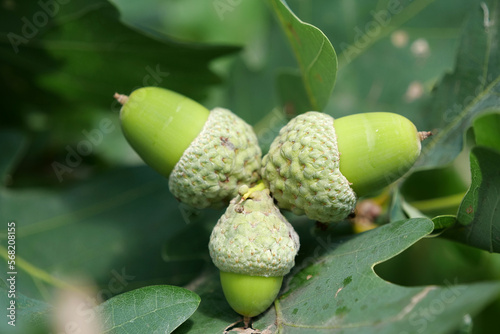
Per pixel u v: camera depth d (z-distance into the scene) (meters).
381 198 0.25
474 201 0.22
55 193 0.26
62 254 0.25
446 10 0.27
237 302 0.22
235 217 0.22
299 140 0.22
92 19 0.25
